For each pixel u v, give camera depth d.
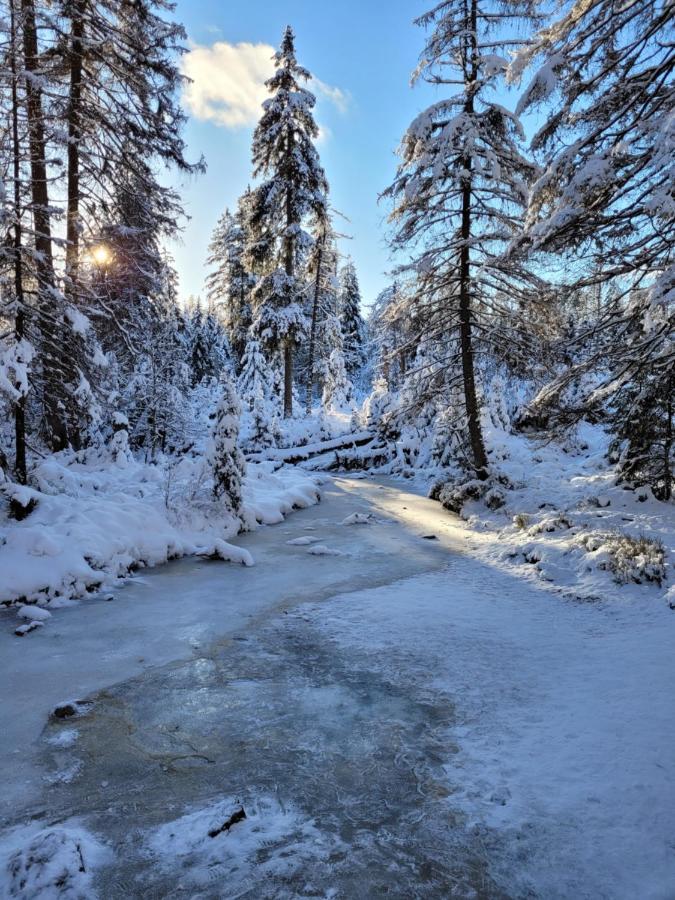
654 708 4.39
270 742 4.23
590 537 9.05
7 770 3.91
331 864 2.98
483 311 14.02
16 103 9.37
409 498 16.56
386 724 4.48
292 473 19.34
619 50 6.40
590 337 8.47
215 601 7.66
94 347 12.89
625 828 3.18
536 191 7.08
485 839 3.16
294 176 24.08
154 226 14.78
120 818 3.39
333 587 8.29
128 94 14.00
